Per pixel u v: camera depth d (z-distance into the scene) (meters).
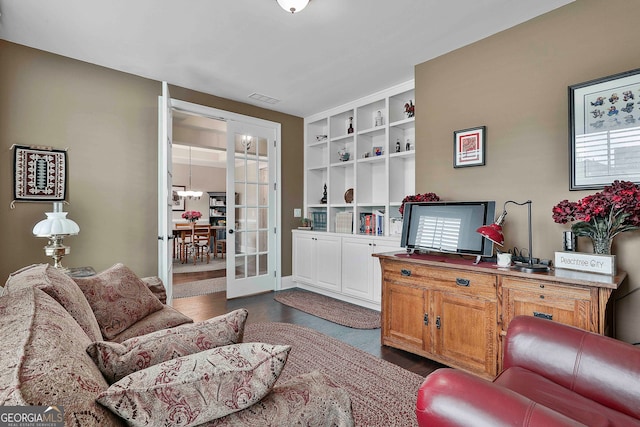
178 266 6.36
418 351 2.41
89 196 3.02
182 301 3.94
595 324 1.65
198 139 5.92
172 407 0.68
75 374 0.63
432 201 2.69
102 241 3.09
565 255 1.97
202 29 2.47
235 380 0.76
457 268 2.18
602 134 2.02
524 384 1.21
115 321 1.71
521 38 2.40
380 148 3.99
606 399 1.12
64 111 2.90
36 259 2.77
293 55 2.89
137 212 3.29
